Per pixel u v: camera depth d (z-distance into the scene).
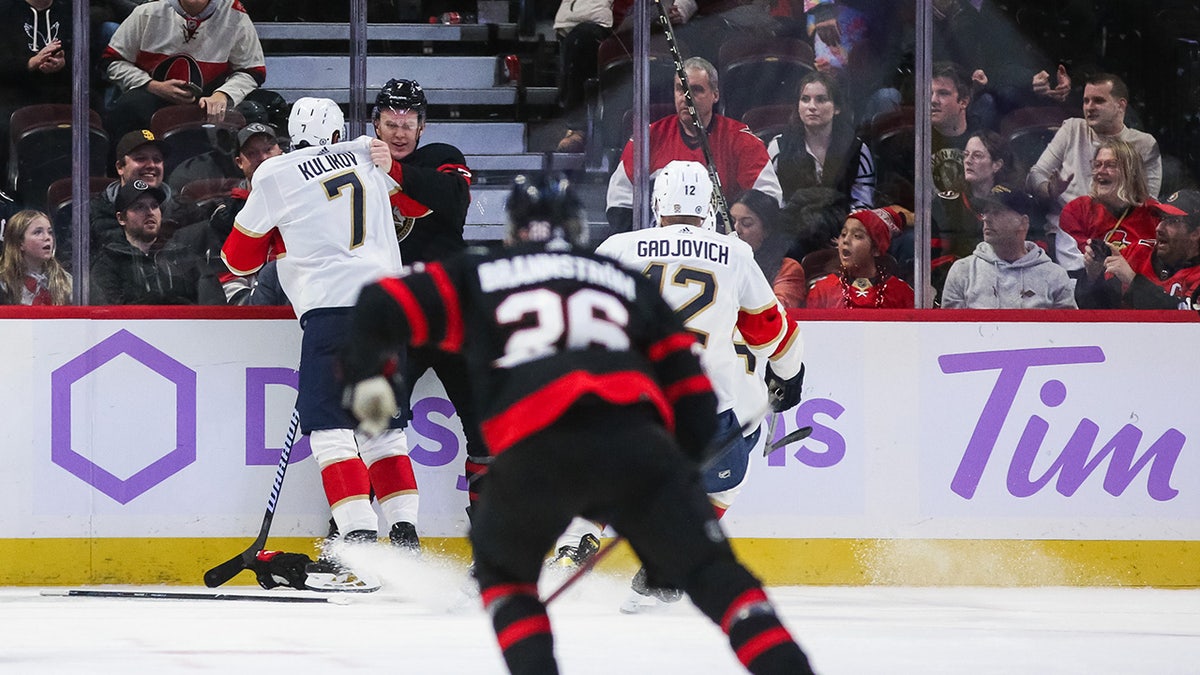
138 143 22.84
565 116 24.94
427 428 20.98
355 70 23.47
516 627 8.49
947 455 21.42
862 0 23.45
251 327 20.80
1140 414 21.72
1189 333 21.80
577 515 8.44
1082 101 23.80
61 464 20.44
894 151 23.66
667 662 12.49
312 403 19.14
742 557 21.06
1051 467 21.55
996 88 23.62
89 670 11.87
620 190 24.42
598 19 24.48
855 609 17.78
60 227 22.69
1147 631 15.41
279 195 19.48
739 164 23.72
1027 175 23.66
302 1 24.83
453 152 21.25
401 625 15.51
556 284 8.77
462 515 21.02
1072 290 23.75
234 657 12.73
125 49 22.97
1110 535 21.59
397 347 8.91
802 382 19.75
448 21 26.41
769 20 23.64
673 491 8.14
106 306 20.58
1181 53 23.66
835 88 23.59
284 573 19.19
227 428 20.73
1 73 22.56
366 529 18.94
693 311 17.06
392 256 19.98
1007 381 21.55
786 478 21.17
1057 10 23.67
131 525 20.56
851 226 23.64
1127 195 23.73
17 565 20.33
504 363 8.55
